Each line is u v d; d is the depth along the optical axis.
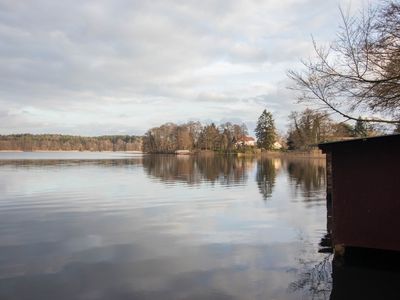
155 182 36.25
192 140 142.25
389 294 8.80
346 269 10.29
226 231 15.51
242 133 134.88
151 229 16.03
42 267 11.12
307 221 17.25
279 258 11.77
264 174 45.06
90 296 9.02
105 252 12.67
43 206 22.20
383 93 9.98
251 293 9.05
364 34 9.92
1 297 9.02
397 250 10.21
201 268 10.92
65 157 116.31
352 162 10.72
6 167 60.00
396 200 10.24
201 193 27.72
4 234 15.24
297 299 8.67
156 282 9.86
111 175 44.59
